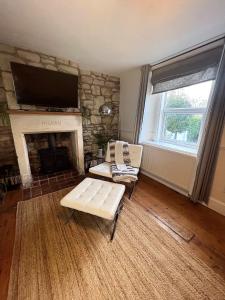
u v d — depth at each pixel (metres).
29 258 1.24
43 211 1.84
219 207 1.88
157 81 2.54
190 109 2.31
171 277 1.12
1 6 1.29
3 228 1.56
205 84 2.08
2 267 1.17
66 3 1.26
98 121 3.36
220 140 1.77
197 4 1.21
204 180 1.94
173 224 1.68
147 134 3.03
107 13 1.37
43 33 1.74
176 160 2.33
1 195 2.01
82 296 0.99
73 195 1.57
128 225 1.64
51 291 1.01
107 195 1.61
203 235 1.54
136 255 1.29
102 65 2.74
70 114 2.65
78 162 2.98
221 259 1.28
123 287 1.05
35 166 2.87
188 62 2.05
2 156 2.41
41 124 2.41
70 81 2.57
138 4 1.24
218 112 1.71
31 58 2.24
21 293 1.00
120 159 2.63
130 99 3.18
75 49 2.14
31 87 2.22
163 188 2.49
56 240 1.42
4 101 2.24
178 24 1.50
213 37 1.71
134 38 1.80
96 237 1.47
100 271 1.15
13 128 2.19
